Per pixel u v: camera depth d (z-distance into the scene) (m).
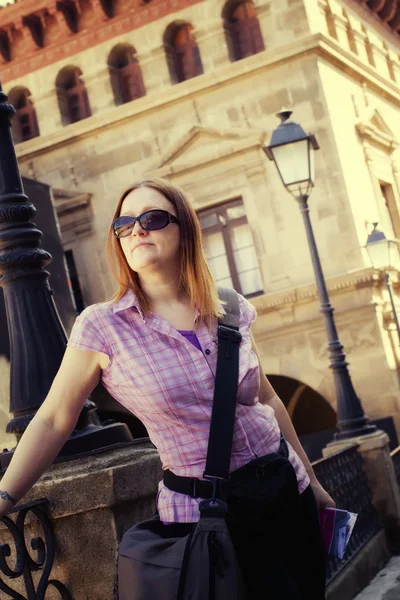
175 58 22.66
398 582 8.20
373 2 25.42
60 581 3.22
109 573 3.17
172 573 2.21
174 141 22.17
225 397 2.35
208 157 21.80
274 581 2.28
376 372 20.20
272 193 21.31
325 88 21.08
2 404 15.47
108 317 2.38
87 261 23.02
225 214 21.88
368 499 9.88
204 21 22.00
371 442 9.99
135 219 2.41
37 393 3.57
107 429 3.52
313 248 11.45
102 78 22.92
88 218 22.98
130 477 3.23
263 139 21.27
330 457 8.59
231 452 2.34
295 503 2.39
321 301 11.23
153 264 2.40
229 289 2.59
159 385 2.33
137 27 22.64
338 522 2.80
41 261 3.73
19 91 24.03
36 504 3.13
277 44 21.39
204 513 2.27
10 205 3.71
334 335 11.10
